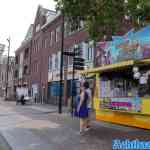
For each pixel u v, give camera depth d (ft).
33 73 164.35
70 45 110.42
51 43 134.82
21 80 195.21
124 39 53.36
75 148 30.89
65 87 110.93
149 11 39.01
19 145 32.94
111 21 42.19
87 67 87.30
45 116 66.80
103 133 40.47
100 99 57.36
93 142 33.94
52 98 129.49
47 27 142.31
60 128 45.91
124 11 41.57
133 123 47.52
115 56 56.85
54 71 127.24
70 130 43.70
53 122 54.13
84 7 42.01
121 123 50.67
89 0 41.50
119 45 55.11
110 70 51.65
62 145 32.63
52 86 130.00
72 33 108.68
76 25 46.09
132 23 44.34
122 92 51.80
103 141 34.42
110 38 47.75
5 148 31.81
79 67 64.28
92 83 69.36
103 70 52.01
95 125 49.01
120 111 50.11
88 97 40.37
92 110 71.92
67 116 65.98
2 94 274.98
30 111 83.76
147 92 45.16
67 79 109.91
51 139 36.42
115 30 44.57
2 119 60.54
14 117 64.90
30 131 43.21
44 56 144.97
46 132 42.04
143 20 41.60
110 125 49.32
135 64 43.50
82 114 39.73
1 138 37.86
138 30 48.16
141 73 45.55
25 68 184.85
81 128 39.96
